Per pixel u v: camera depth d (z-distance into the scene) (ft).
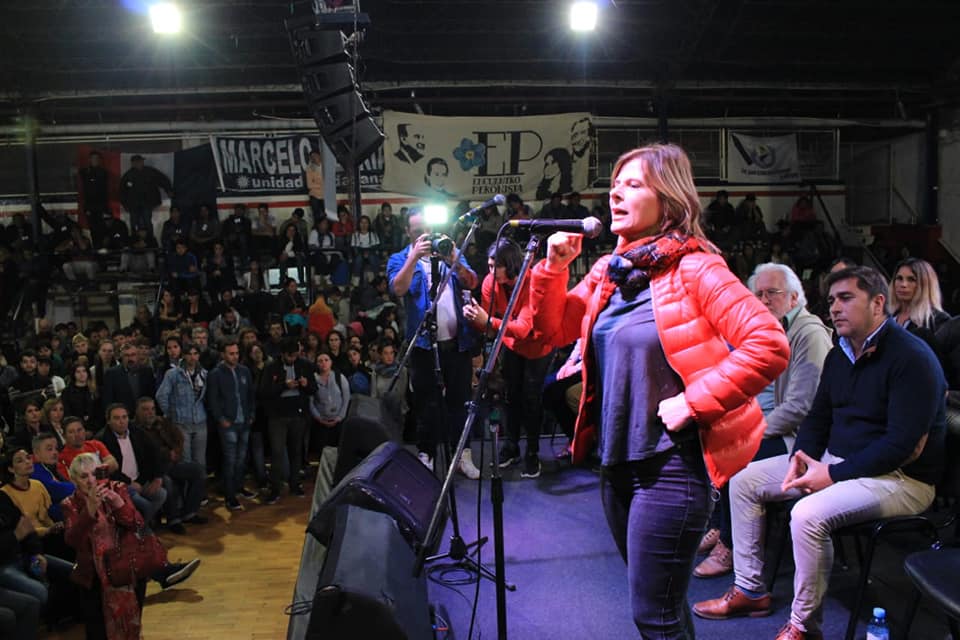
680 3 34.58
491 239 37.14
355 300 35.53
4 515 13.61
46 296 37.81
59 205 39.86
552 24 35.32
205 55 36.24
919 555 7.60
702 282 6.02
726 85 40.60
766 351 5.71
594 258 40.47
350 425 14.37
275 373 21.47
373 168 39.63
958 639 8.16
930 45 39.14
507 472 16.10
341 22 20.54
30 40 34.32
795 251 41.32
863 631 9.43
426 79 38.75
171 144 39.99
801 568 8.89
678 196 6.29
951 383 13.10
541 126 40.06
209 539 18.40
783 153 44.04
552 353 15.93
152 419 18.58
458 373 14.65
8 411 23.38
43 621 14.62
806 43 38.42
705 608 9.99
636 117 43.14
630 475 6.44
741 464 6.15
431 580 11.20
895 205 45.85
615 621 9.91
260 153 40.01
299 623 9.68
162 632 13.69
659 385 6.22
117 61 36.19
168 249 37.27
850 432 9.48
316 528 10.84
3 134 39.09
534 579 11.15
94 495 12.65
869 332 9.26
